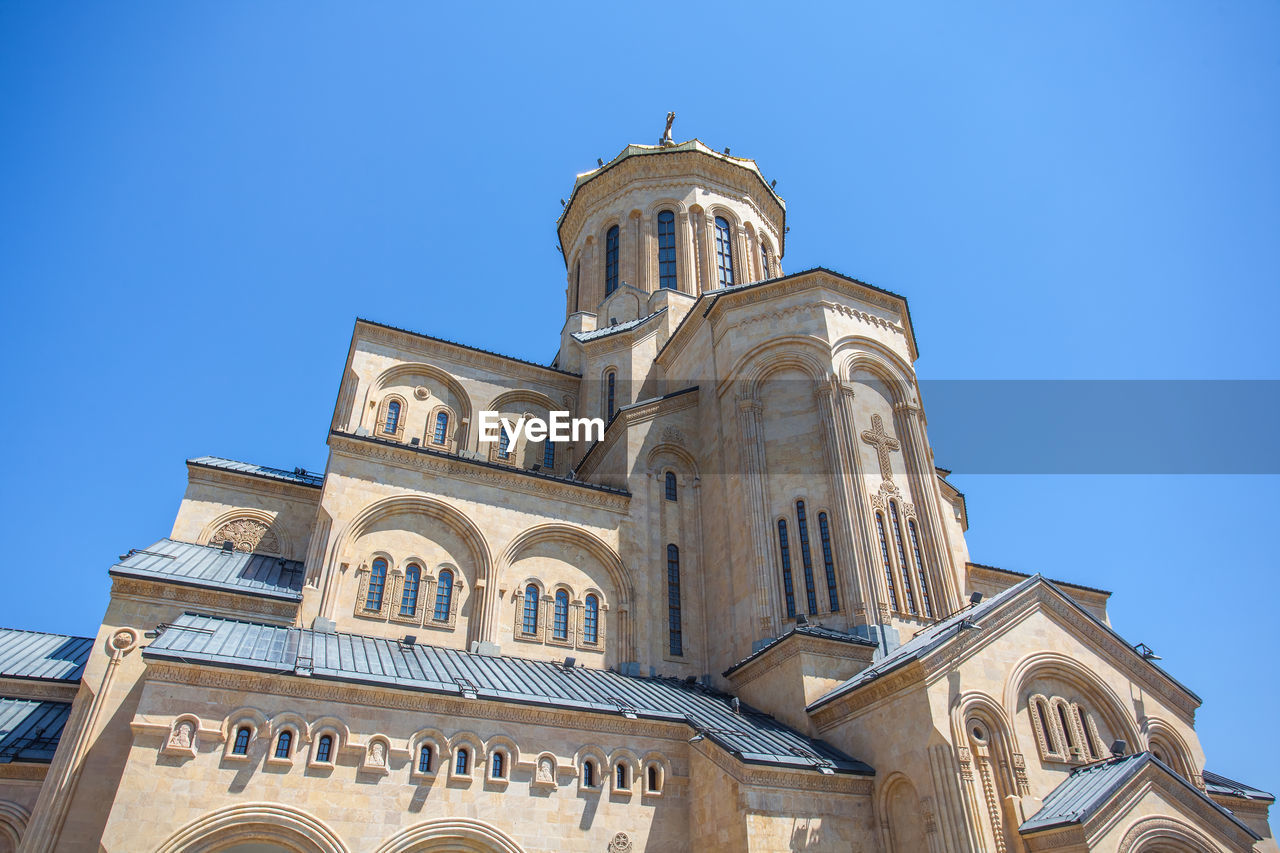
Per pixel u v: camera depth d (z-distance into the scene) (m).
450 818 20.84
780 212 54.19
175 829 18.19
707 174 51.06
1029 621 25.28
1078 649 25.66
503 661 27.69
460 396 40.59
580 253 53.06
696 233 49.22
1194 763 25.42
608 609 31.94
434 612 29.28
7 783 23.03
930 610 30.55
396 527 30.08
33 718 25.50
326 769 20.20
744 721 26.23
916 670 22.89
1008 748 22.78
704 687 30.78
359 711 21.25
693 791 23.98
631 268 49.06
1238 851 21.39
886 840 22.86
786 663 27.58
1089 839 19.84
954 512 42.41
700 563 34.44
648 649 31.41
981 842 20.89
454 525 30.94
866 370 34.56
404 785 20.77
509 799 21.73
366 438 30.28
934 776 21.69
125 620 24.05
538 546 31.98
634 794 23.36
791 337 34.47
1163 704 26.12
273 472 37.50
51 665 28.44
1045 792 22.69
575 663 29.91
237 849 20.22
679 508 35.38
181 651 20.23
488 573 30.19
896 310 36.72
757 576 30.66
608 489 33.75
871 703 24.34
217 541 33.62
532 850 21.39
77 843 19.88
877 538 30.56
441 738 21.70
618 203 51.34
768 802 21.91
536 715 23.16
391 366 39.19
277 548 34.38
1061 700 24.73
